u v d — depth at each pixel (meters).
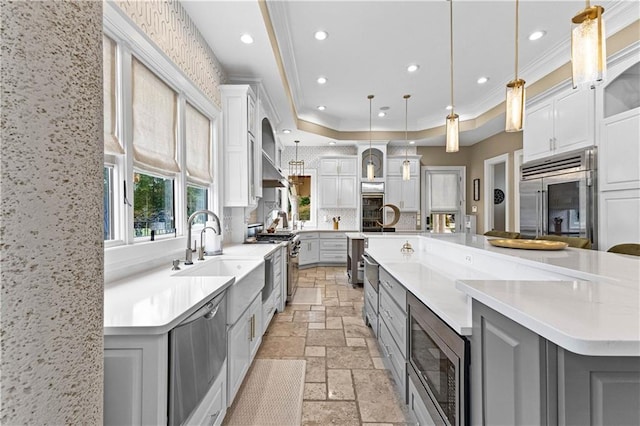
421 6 2.80
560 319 0.68
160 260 2.07
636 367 0.63
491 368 0.91
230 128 3.29
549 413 0.68
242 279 1.87
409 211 6.92
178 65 2.31
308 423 1.75
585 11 1.44
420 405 1.56
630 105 2.86
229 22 2.59
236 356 1.82
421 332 1.57
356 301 4.22
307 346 2.78
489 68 4.04
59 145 0.44
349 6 2.82
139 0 1.80
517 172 5.44
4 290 0.38
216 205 3.16
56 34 0.43
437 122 6.30
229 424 1.74
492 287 0.98
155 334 0.97
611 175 2.73
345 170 6.94
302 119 5.82
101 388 0.52
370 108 5.68
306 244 6.72
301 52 3.67
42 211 0.42
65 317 0.45
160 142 2.15
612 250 2.12
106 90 1.62
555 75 3.64
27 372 0.40
